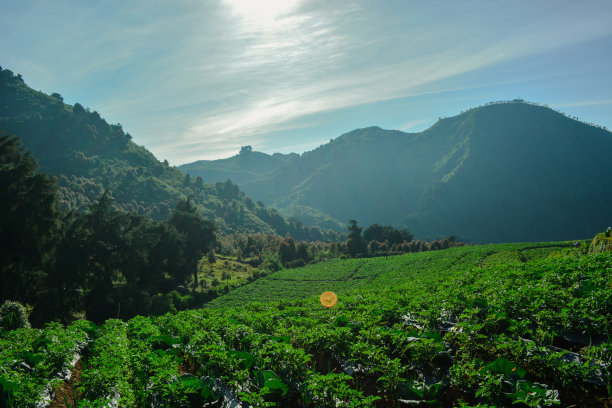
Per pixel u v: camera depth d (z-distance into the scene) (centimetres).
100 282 4269
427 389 675
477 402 648
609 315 791
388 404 694
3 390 673
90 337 1267
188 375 734
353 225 10481
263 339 1027
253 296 5597
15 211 3309
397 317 1177
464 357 772
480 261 5294
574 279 1193
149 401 717
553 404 588
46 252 3634
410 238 13250
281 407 705
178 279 6081
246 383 754
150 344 1016
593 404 596
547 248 5244
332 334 952
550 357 669
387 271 6450
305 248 9925
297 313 1535
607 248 2020
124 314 4103
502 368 662
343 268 7462
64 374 905
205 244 6481
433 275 4697
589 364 677
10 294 3180
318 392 662
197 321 1355
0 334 1221
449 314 1098
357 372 838
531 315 934
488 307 1054
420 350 784
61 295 3716
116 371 764
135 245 4744
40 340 1039
